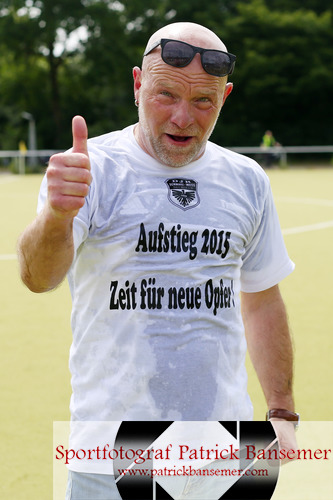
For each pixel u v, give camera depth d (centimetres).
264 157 3888
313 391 589
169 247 277
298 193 2330
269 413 326
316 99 5072
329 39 4947
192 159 287
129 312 274
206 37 277
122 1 4672
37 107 5059
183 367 274
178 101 274
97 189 276
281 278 325
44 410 556
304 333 762
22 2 4472
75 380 288
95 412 279
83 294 283
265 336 329
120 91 5122
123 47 4734
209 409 279
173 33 277
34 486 433
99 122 5188
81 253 281
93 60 4788
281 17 4850
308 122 5191
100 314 278
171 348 274
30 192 2489
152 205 279
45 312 862
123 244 275
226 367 285
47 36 4541
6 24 4522
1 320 827
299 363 662
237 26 4894
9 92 4944
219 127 5125
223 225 286
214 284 282
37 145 5112
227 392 284
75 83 4994
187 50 269
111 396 275
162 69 273
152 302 274
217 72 273
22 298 934
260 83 4862
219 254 284
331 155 4919
